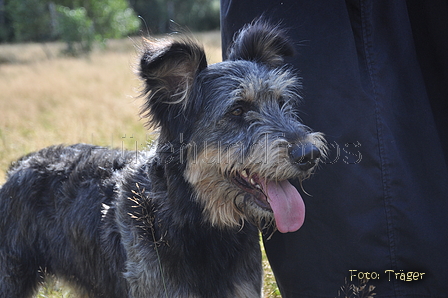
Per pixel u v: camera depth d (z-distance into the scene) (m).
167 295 3.06
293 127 3.19
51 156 4.04
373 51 3.19
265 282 4.38
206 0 64.81
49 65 25.20
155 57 3.04
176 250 3.11
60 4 40.28
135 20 41.59
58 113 11.72
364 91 3.17
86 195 3.64
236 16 3.67
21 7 42.16
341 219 3.26
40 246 3.88
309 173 3.14
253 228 3.43
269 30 3.54
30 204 3.86
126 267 3.22
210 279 3.15
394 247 3.22
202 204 3.19
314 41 3.29
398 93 3.25
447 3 3.07
